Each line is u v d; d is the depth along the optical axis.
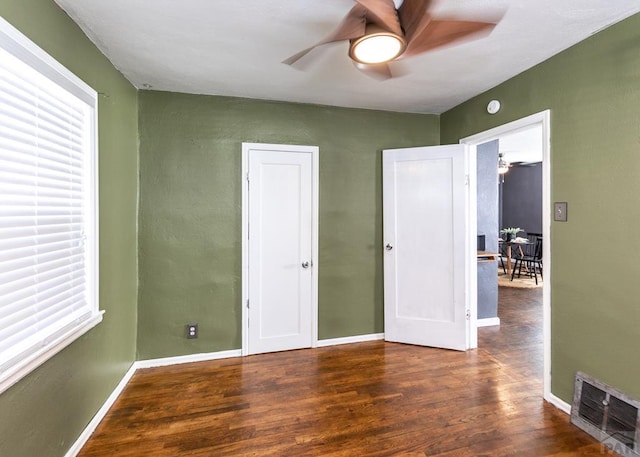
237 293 2.94
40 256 1.46
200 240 2.85
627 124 1.75
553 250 2.19
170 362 2.79
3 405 1.24
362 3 1.38
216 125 2.87
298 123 3.07
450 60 2.22
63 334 1.56
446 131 3.34
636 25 1.70
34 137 1.42
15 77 1.30
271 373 2.62
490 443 1.81
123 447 1.78
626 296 1.77
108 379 2.13
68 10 1.63
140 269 2.72
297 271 3.10
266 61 2.22
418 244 3.17
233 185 2.92
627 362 1.76
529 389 2.37
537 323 3.87
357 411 2.10
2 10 1.20
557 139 2.14
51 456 1.53
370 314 3.32
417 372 2.62
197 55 2.13
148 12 1.66
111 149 2.19
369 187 3.29
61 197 1.62
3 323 1.25
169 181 2.78
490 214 4.05
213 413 2.08
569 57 2.05
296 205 3.08
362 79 2.53
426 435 1.87
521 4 1.61
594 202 1.92
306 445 1.80
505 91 2.58
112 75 2.21
